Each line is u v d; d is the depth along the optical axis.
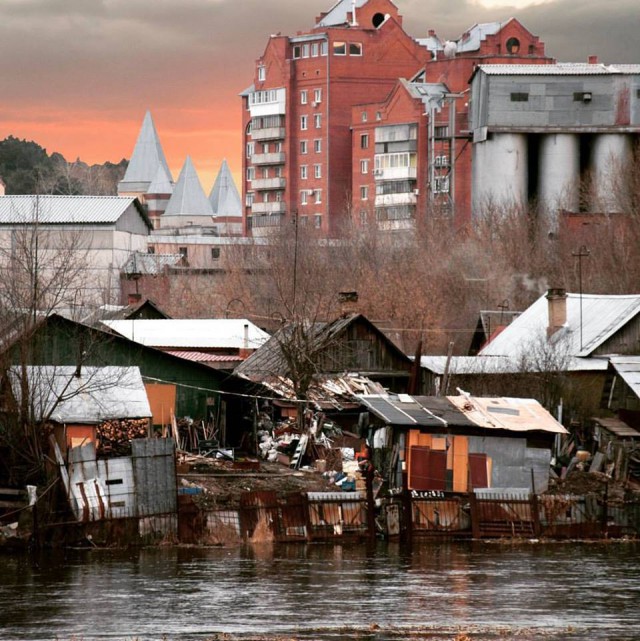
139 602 45.00
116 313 102.81
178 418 78.00
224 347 92.12
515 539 60.69
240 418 80.19
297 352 77.31
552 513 61.44
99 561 53.56
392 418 67.19
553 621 42.22
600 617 42.94
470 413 69.19
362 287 119.44
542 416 69.81
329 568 52.47
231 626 40.94
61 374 66.75
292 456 73.00
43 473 59.34
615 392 75.44
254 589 47.56
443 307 121.12
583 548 58.94
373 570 52.16
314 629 40.50
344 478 68.38
